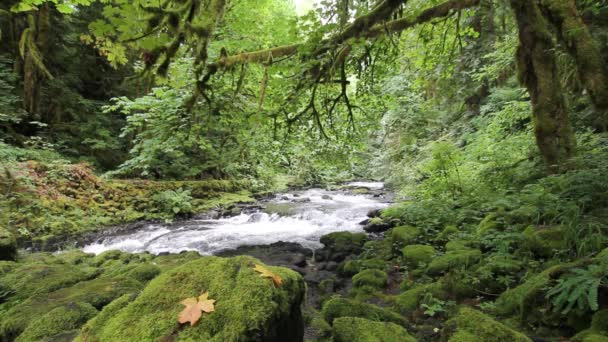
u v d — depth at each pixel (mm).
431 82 11352
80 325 1899
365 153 15672
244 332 1314
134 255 4738
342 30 3900
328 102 5297
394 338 2004
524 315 2273
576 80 5840
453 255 3457
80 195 8062
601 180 3246
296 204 10992
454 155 7043
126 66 12586
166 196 9203
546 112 4477
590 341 1722
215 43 6457
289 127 4762
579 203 3275
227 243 6383
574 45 3822
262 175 14453
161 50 2566
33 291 2758
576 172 3592
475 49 10047
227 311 1400
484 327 1931
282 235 6941
